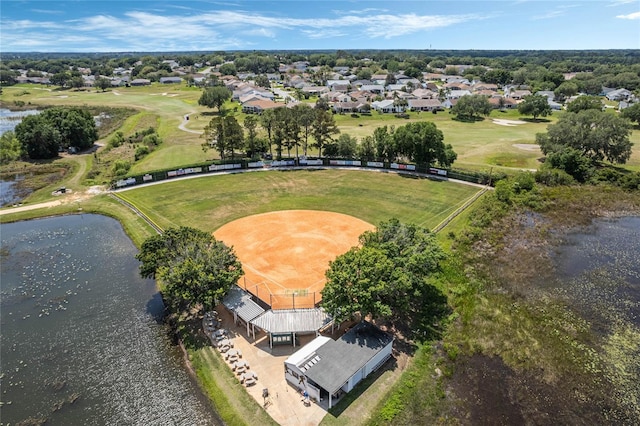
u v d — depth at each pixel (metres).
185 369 37.03
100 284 50.81
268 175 93.88
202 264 41.19
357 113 175.38
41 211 73.69
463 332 41.50
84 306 46.28
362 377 35.09
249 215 70.50
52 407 33.12
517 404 33.22
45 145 109.69
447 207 73.75
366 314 39.38
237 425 31.03
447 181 88.19
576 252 59.06
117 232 65.94
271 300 44.12
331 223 66.50
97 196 81.19
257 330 41.50
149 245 44.62
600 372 36.50
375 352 35.41
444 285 49.56
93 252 59.19
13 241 62.78
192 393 34.41
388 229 46.66
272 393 33.81
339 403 32.84
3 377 36.12
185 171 93.44
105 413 32.59
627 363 37.56
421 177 91.12
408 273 40.38
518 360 37.81
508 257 57.75
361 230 63.72
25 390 34.81
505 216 71.19
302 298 45.78
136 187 86.25
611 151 91.06
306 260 54.19
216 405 32.91
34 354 38.84
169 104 199.25
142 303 46.81
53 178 95.00
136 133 135.12
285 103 187.25
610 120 90.62
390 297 41.88
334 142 106.50
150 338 41.00
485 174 85.88
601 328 42.41
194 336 40.78
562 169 88.06
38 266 55.22
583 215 72.12
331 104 184.62
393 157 98.75
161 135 135.25
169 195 80.94
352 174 93.94
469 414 32.22
